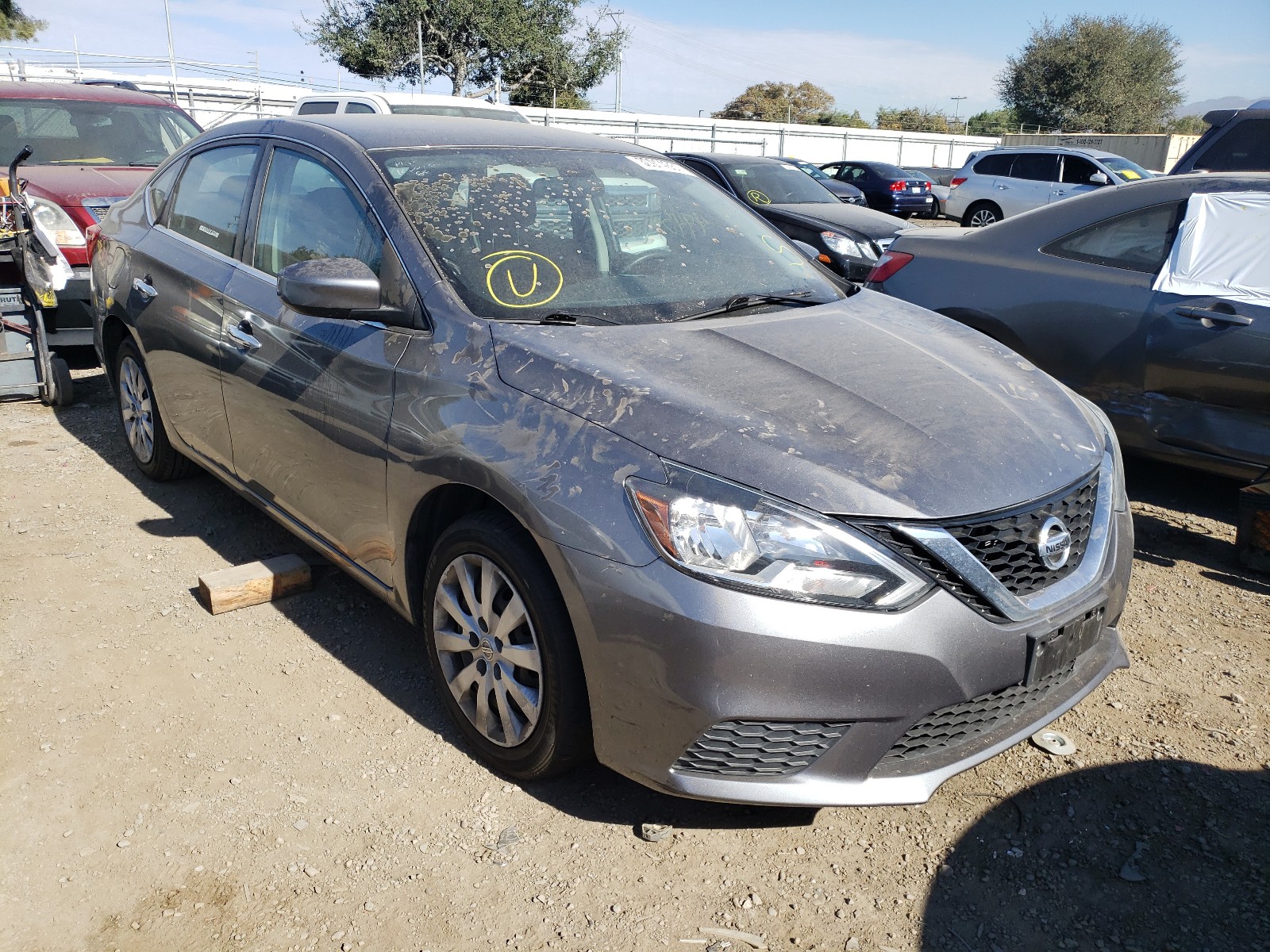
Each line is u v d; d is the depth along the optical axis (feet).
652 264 10.45
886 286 17.94
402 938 7.06
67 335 20.70
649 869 7.75
